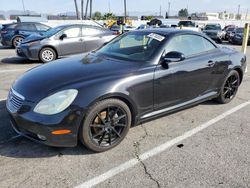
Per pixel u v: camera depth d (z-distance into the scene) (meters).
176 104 4.16
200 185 2.83
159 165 3.17
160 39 4.05
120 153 3.40
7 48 14.16
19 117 3.12
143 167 3.12
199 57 4.38
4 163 3.14
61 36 9.54
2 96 5.38
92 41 10.14
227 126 4.25
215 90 4.87
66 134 3.07
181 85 4.09
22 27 14.24
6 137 3.72
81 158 3.27
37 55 9.22
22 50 9.20
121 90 3.32
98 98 3.14
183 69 4.04
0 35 14.43
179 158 3.32
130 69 3.57
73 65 3.78
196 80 4.33
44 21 25.28
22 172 2.99
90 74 3.39
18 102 3.20
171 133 3.97
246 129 4.16
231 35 20.62
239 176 2.98
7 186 2.76
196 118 4.52
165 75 3.80
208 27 23.94
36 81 3.34
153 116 3.88
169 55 3.78
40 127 3.00
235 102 5.38
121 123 3.49
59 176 2.93
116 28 25.05
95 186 2.80
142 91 3.57
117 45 4.43
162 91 3.84
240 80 5.48
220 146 3.62
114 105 3.32
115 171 3.04
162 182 2.87
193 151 3.48
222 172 3.05
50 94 3.06
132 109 3.56
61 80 3.26
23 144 3.55
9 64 9.09
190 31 4.43
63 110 3.01
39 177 2.91
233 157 3.35
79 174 2.98
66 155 3.32
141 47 4.07
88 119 3.14
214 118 4.55
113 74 3.41
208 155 3.39
